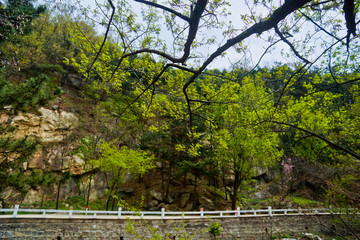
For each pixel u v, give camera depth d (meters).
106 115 19.55
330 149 9.59
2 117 16.48
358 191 5.84
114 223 11.55
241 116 6.02
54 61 23.28
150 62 3.84
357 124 6.69
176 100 4.27
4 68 6.34
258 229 13.95
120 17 2.87
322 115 10.06
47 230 10.41
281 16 1.47
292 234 14.39
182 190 20.02
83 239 10.84
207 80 4.61
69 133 19.34
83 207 16.73
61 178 9.06
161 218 12.38
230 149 15.91
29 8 3.70
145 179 21.25
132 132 21.39
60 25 20.78
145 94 3.74
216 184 21.86
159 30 3.31
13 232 9.87
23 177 7.79
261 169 23.73
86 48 3.74
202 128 15.45
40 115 18.38
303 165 15.05
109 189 16.47
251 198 20.95
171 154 19.03
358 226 4.95
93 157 17.86
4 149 7.45
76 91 22.73
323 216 6.98
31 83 6.51
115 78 4.04
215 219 13.41
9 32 4.41
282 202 18.52
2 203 13.61
